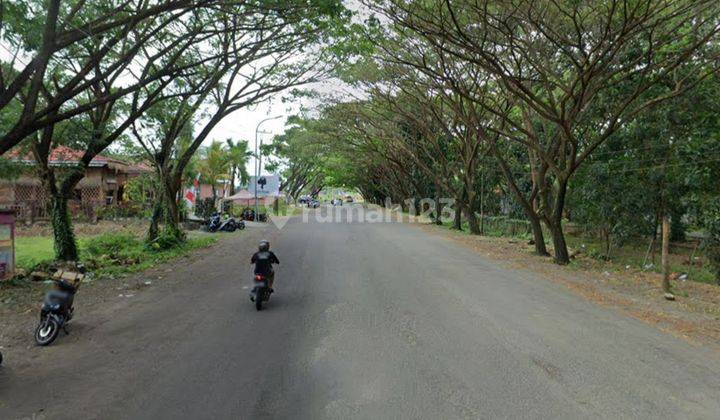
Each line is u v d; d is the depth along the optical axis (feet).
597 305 30.96
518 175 93.35
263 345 22.11
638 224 55.31
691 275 49.98
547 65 49.47
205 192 171.63
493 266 47.52
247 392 16.90
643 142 53.93
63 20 33.35
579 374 18.63
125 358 20.52
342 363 19.65
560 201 51.83
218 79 55.88
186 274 42.37
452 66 59.98
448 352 21.01
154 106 60.08
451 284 36.86
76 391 17.15
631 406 15.88
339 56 60.85
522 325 25.52
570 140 48.60
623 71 47.80
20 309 29.43
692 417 15.19
